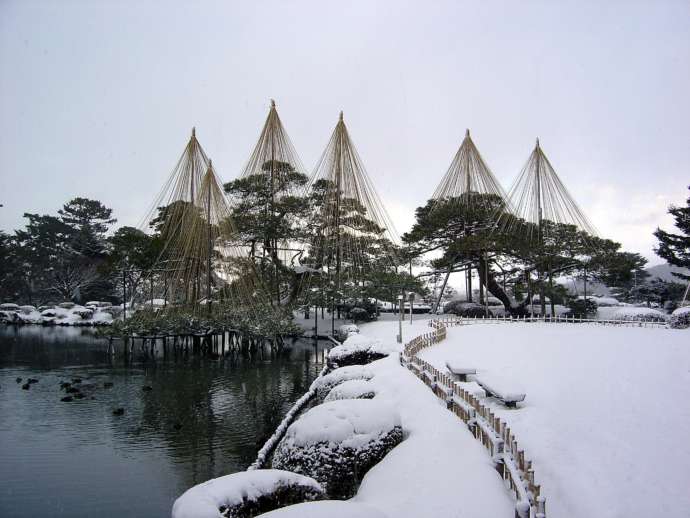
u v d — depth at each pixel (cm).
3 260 6512
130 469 1212
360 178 2928
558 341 2567
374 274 3716
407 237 4606
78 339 4184
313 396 1825
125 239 4225
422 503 719
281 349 3416
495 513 688
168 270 2927
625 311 4050
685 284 5178
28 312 6200
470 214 4288
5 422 1619
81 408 1808
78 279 6781
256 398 1983
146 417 1686
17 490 1089
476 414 1052
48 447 1375
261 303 3278
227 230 2895
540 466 936
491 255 4609
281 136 3425
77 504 1022
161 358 3139
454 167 4506
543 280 4369
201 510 562
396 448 970
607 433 1088
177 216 3083
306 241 3734
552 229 4159
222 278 3002
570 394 1429
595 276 4522
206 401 1928
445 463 871
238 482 640
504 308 5078
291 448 927
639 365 1795
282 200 3588
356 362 2150
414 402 1310
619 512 749
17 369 2695
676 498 786
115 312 5759
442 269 4872
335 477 884
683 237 4203
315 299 3900
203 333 3303
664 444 1010
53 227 6819
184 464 1250
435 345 2608
